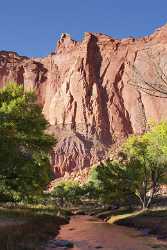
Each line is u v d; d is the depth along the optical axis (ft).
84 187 334.65
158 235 84.74
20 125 84.38
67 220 136.26
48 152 87.40
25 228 70.59
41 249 56.65
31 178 83.56
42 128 87.61
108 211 188.44
